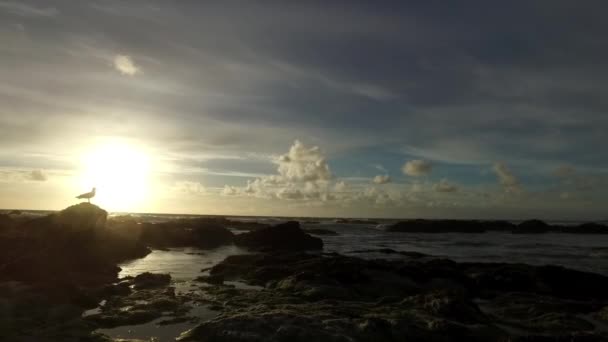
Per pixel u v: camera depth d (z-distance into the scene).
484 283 25.17
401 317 16.05
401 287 22.92
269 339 13.41
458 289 22.91
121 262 34.88
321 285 21.72
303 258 31.08
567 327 16.92
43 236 29.97
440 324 15.10
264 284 24.58
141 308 17.77
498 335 15.18
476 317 17.23
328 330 14.05
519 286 24.59
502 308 20.30
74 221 31.69
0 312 15.59
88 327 15.20
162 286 23.34
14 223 35.12
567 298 23.66
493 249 52.91
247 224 94.44
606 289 24.50
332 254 37.25
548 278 25.70
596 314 19.31
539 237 79.56
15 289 18.44
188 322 16.14
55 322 15.46
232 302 19.28
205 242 54.81
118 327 15.51
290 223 55.59
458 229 96.56
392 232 94.25
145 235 51.25
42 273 23.05
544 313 19.23
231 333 13.77
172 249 47.34
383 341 13.94
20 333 13.98
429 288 23.50
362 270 25.02
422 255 41.47
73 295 18.58
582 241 68.19
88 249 30.94
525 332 16.41
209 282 24.94
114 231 39.84
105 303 18.84
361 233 89.56
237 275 27.38
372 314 16.62
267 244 52.97
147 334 14.76
